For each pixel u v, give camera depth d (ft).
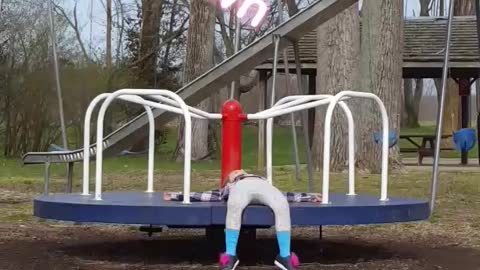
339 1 21.09
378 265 16.01
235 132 17.44
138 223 14.58
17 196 34.04
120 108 68.33
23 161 23.66
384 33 45.47
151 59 89.86
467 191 35.22
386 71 45.60
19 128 73.87
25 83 71.87
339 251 18.51
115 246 19.03
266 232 21.99
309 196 17.01
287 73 27.73
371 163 45.93
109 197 17.53
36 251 17.79
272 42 21.76
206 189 35.81
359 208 14.94
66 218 15.21
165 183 40.27
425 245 19.80
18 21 72.69
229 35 106.32
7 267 15.34
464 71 68.54
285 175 43.37
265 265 15.94
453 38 67.77
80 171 51.01
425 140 62.03
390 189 35.53
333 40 45.75
